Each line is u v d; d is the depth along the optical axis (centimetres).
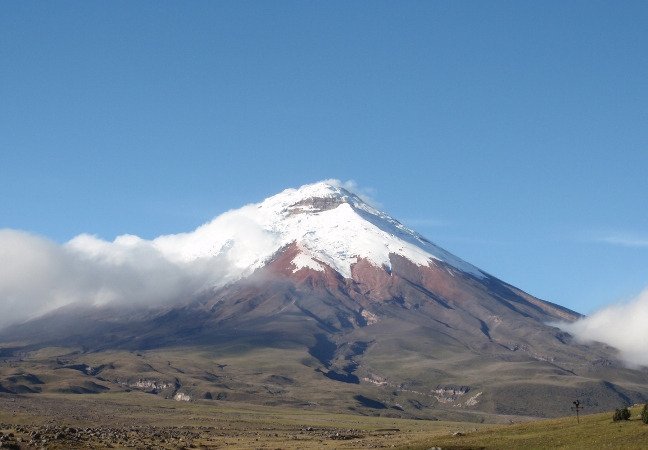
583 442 17600
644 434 17325
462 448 18688
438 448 18875
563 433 18938
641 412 19650
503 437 19888
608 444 17050
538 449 17675
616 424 18850
